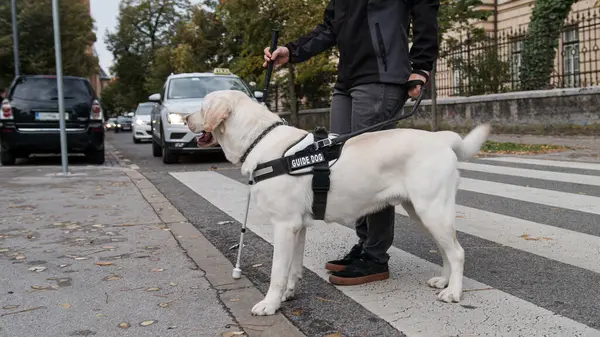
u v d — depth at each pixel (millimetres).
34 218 5816
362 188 3189
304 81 22547
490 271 3865
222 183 8273
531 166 9008
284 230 3156
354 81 3775
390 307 3236
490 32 20047
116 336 2906
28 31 26312
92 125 11359
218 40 32531
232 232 5203
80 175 9258
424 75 3568
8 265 4172
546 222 5227
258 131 3256
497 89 16250
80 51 28656
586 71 13867
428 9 3574
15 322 3098
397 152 3182
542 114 14273
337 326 2990
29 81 11195
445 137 3279
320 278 3830
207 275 3902
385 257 3758
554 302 3238
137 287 3670
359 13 3686
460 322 2973
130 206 6449
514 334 2801
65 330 2986
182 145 11211
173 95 11969
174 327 3014
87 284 3736
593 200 6105
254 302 3365
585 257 4109
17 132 10938
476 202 6266
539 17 15297
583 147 11203
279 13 18906
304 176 3131
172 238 4965
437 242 3248
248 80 21812
